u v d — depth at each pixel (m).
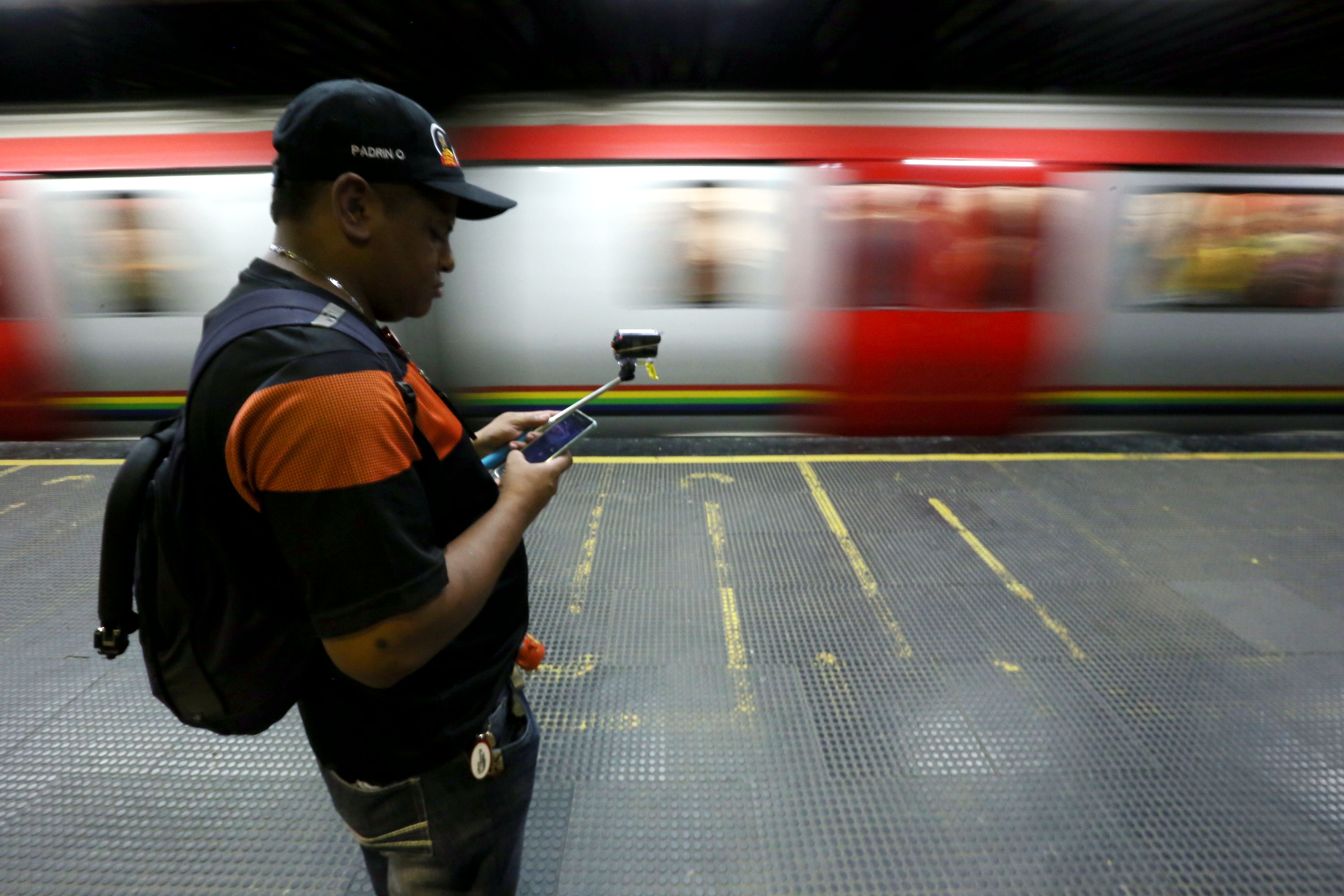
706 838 2.12
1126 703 2.68
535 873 2.00
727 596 3.43
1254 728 2.55
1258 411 5.45
